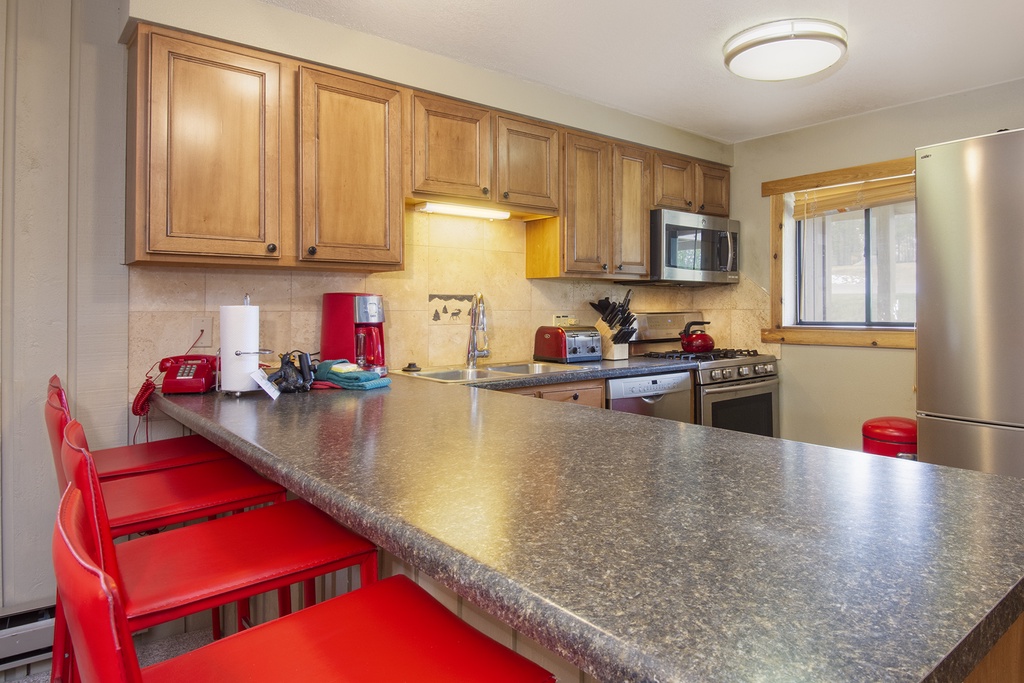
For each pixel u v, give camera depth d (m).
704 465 1.00
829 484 0.89
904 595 0.52
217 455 1.76
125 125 2.11
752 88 2.99
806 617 0.49
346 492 0.84
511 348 3.30
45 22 1.97
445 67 2.60
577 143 3.12
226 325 1.95
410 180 2.50
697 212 3.75
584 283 3.67
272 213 2.14
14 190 1.93
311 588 1.45
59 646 1.25
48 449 2.00
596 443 1.18
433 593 1.18
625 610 0.50
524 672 0.72
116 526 1.26
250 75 2.10
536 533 0.68
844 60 2.63
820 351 3.56
